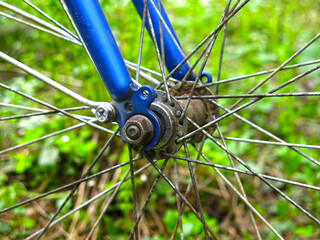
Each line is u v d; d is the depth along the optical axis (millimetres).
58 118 472
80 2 219
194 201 424
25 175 457
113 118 221
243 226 399
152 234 398
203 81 267
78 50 476
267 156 459
